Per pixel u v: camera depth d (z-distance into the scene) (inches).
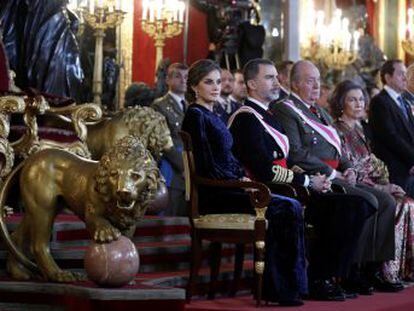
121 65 713.6
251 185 322.0
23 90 491.2
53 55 514.9
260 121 360.2
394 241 394.6
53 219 294.4
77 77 529.3
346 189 382.9
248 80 368.2
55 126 412.5
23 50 511.5
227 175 339.0
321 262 354.3
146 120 397.7
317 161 379.6
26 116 385.4
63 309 274.2
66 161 293.6
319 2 965.8
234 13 729.6
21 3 515.5
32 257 304.0
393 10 1056.8
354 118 429.7
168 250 361.7
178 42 764.0
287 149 366.6
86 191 281.7
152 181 279.1
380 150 452.8
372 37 986.1
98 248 268.8
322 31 895.7
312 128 391.5
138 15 729.0
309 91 396.8
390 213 394.6
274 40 855.1
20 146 383.6
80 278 290.4
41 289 281.7
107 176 273.7
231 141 347.9
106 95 661.3
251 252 428.1
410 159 445.7
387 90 462.6
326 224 355.6
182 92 471.8
